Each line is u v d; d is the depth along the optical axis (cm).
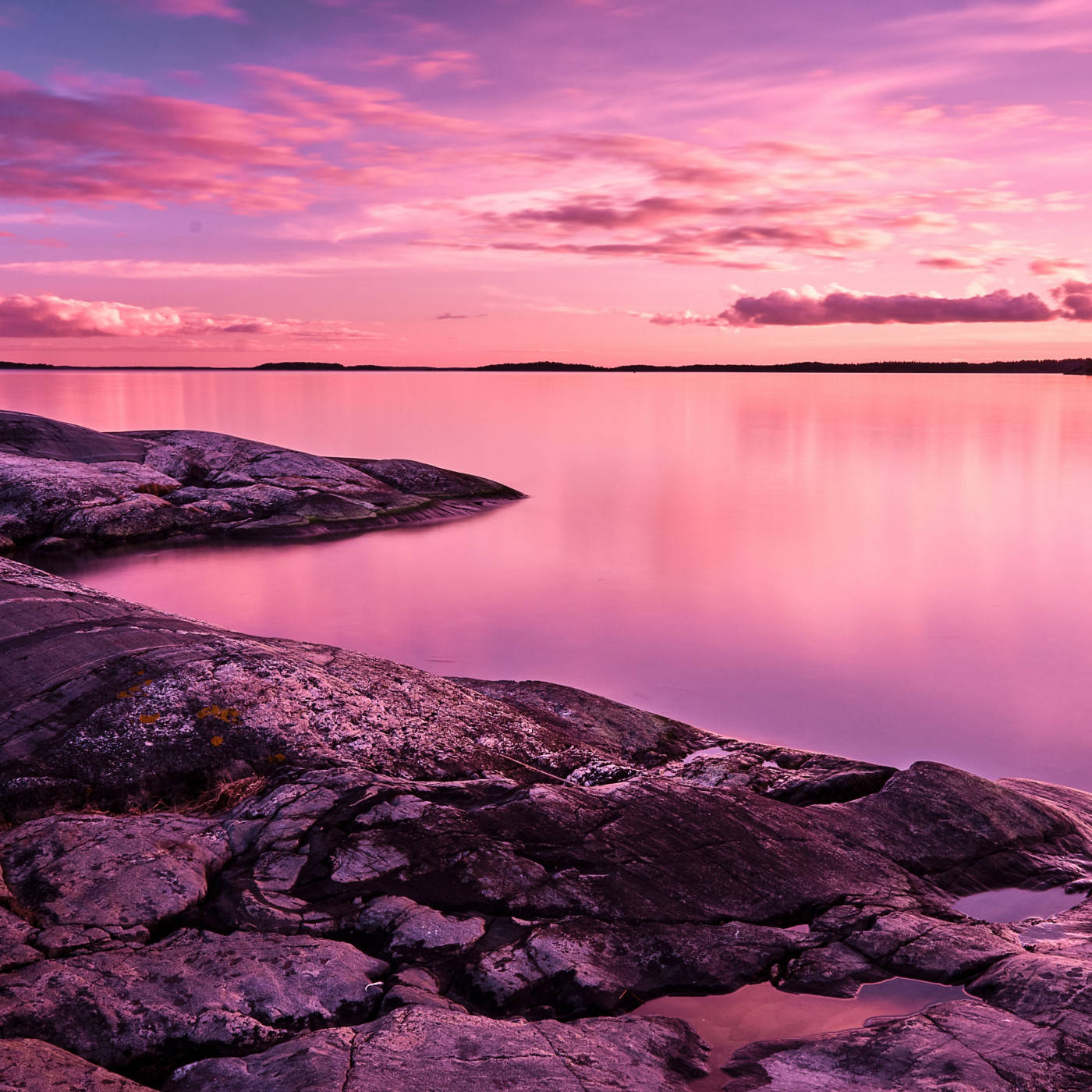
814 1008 515
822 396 13875
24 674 913
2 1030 430
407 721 915
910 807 763
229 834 656
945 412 8969
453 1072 412
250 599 1973
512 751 908
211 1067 415
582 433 6906
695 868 645
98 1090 392
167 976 487
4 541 2423
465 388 19562
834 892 636
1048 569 2217
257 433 6838
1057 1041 451
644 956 553
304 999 479
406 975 510
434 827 666
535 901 593
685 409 10331
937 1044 453
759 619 1786
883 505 3253
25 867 586
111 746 799
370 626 1747
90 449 3091
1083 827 780
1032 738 1167
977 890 673
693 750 1054
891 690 1366
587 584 2109
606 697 1327
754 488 3744
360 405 11275
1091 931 591
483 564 2341
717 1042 480
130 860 597
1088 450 5100
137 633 1021
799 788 849
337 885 598
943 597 1956
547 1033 457
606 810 709
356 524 2858
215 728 832
